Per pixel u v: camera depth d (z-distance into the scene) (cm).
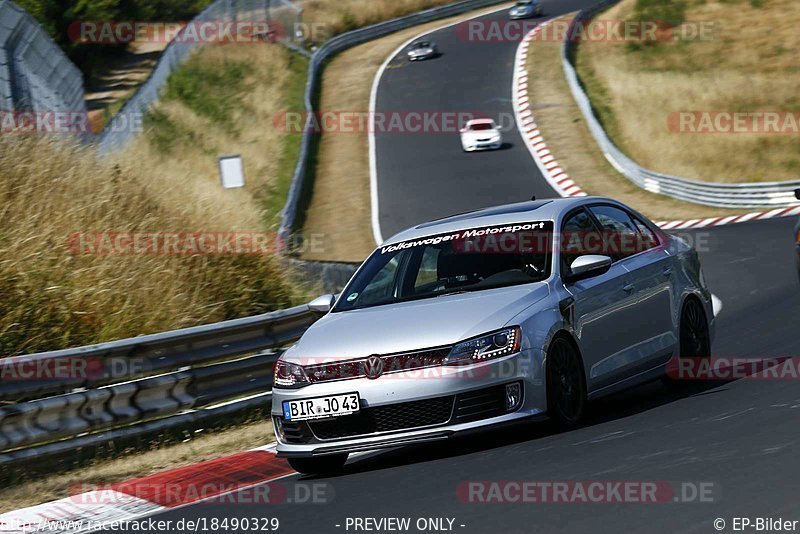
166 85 14212
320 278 5591
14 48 7775
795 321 3944
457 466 2178
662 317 2772
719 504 1590
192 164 11819
